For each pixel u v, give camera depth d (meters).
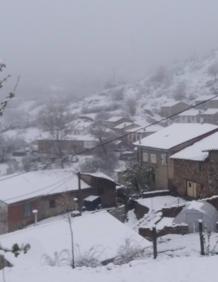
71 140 69.81
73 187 39.41
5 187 38.03
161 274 11.14
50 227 20.00
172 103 104.88
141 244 18.55
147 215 31.28
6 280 10.97
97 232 19.39
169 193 38.47
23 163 67.75
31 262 15.35
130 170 42.31
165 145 39.72
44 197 37.50
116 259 17.09
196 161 35.00
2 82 5.42
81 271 12.22
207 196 34.09
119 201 41.66
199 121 93.69
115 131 82.69
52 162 58.94
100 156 68.94
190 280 10.52
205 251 18.34
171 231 26.36
